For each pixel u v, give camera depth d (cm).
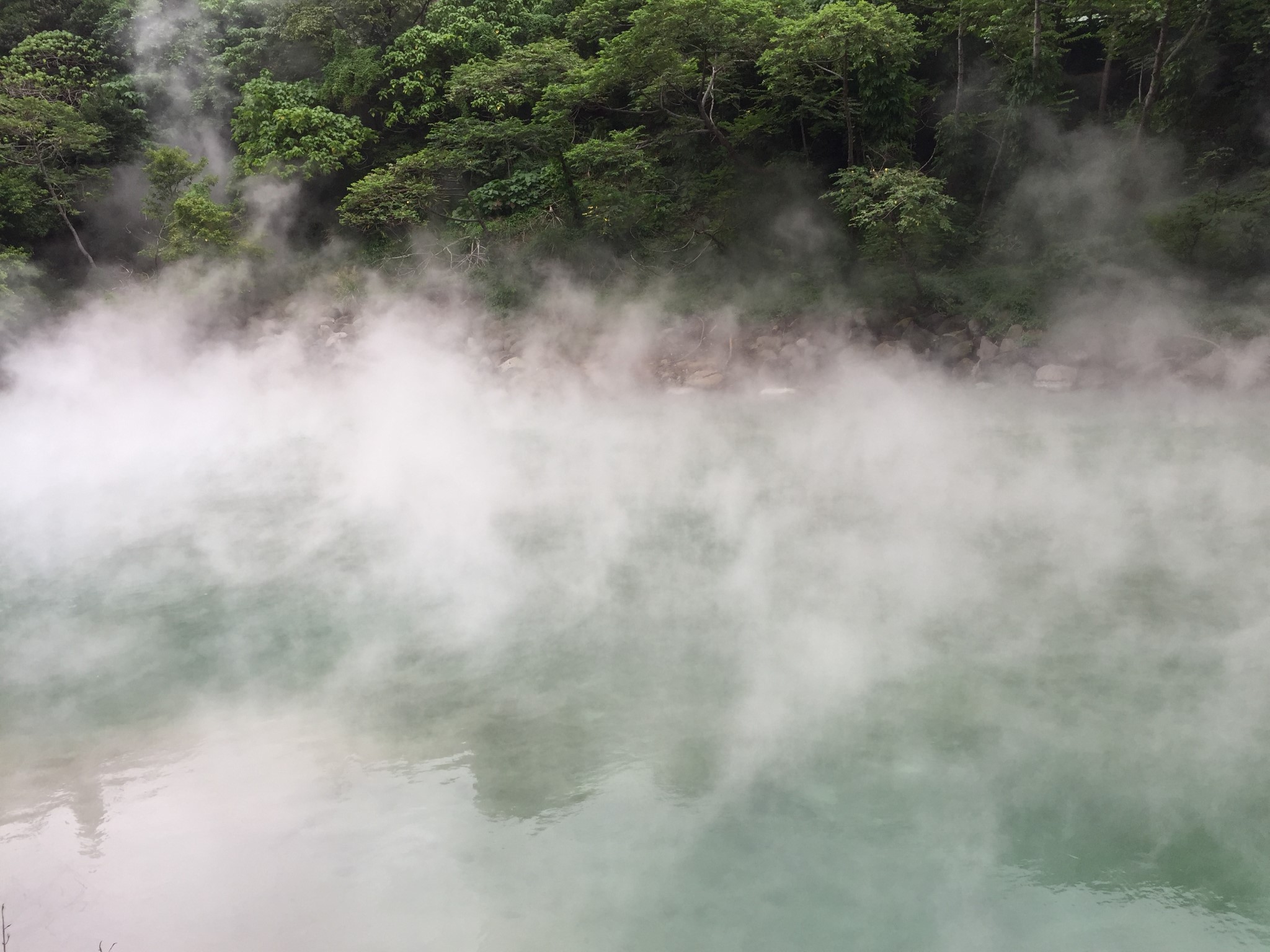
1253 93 1791
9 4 3077
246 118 2786
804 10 2011
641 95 2131
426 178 2519
